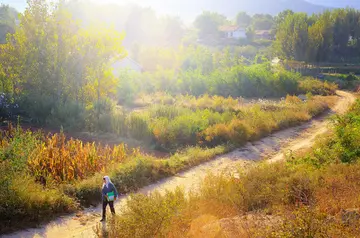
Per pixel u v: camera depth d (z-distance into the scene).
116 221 9.46
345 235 6.42
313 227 6.24
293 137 24.92
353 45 84.88
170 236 8.58
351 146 15.71
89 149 16.55
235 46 99.31
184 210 10.09
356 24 83.31
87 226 11.08
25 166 13.06
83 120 23.78
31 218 11.11
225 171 17.31
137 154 17.73
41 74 28.09
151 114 26.44
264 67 47.66
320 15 86.69
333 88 49.84
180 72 45.34
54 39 28.45
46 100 25.44
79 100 28.77
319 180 11.45
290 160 16.34
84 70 29.78
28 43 28.17
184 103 33.03
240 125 23.69
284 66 70.88
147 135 21.64
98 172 15.27
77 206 12.44
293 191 10.27
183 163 18.00
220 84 43.38
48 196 11.89
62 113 24.17
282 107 33.12
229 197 11.20
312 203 8.35
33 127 22.39
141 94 38.12
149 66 58.38
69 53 29.17
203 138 22.20
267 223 7.73
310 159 15.78
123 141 21.16
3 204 10.89
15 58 27.97
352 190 9.77
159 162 17.05
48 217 11.44
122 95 36.22
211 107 31.08
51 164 14.29
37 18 28.39
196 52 54.88
